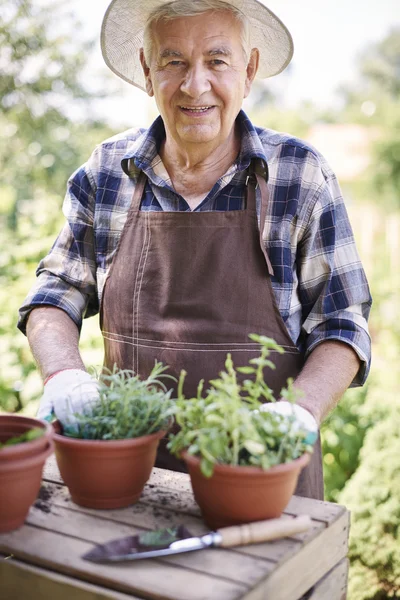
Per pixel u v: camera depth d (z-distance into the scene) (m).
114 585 1.03
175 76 1.68
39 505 1.28
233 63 1.68
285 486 1.16
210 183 1.79
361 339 1.67
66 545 1.13
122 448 1.22
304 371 1.62
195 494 1.21
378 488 2.72
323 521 1.23
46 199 5.70
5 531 1.17
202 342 1.70
